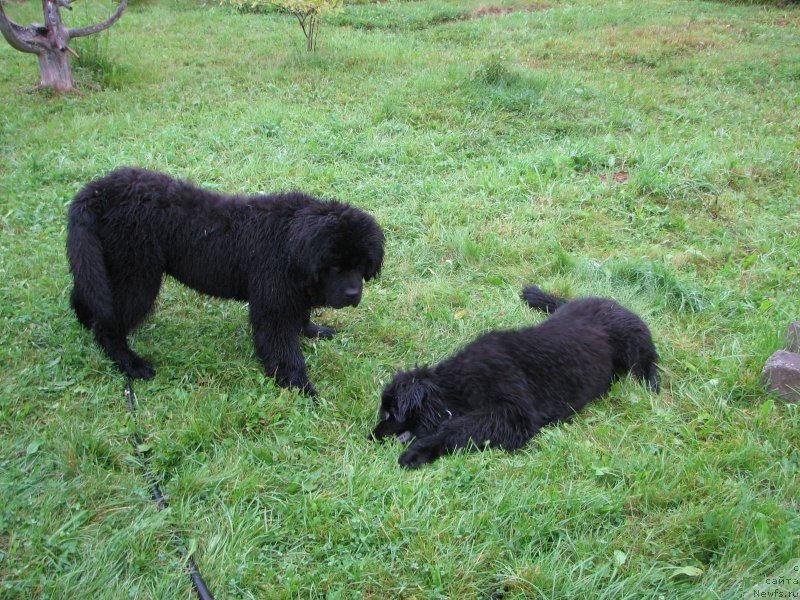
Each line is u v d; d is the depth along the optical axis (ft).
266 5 31.35
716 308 11.98
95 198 10.26
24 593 7.97
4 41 25.71
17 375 10.23
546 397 10.01
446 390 9.86
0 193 14.43
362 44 25.40
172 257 10.60
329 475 9.14
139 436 9.55
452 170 15.79
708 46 25.23
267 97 19.60
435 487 8.96
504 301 12.12
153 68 22.34
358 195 14.66
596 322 10.87
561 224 14.07
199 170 15.17
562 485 8.96
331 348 11.21
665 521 8.58
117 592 7.98
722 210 14.49
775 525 8.55
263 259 10.38
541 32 27.25
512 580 8.10
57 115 18.06
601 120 17.99
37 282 11.96
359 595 8.04
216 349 11.02
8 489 8.75
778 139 17.01
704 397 10.25
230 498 8.86
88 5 30.66
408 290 12.45
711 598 7.94
